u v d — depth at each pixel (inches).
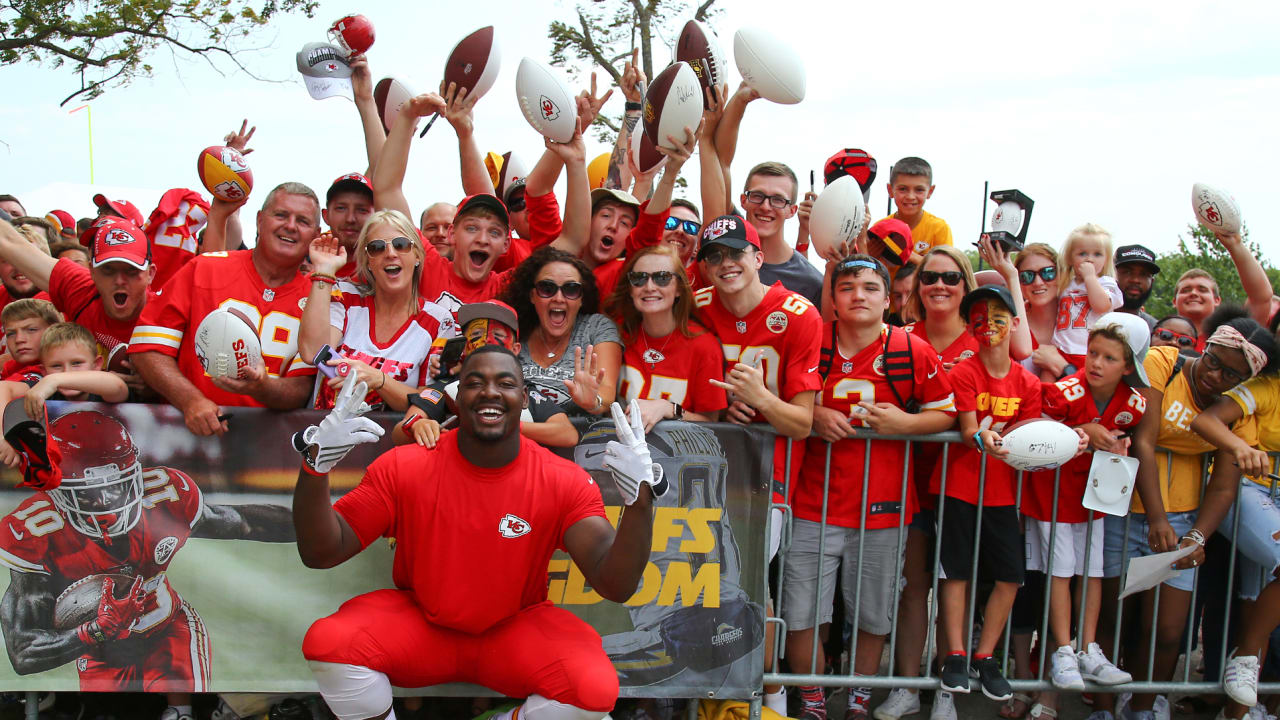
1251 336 164.4
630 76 228.4
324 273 149.7
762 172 200.5
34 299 168.2
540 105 177.9
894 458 162.9
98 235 161.0
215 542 145.9
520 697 133.9
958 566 163.8
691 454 151.0
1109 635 180.9
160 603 145.3
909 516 165.3
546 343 156.3
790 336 154.9
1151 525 166.2
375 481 130.5
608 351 154.9
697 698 152.4
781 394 156.9
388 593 135.6
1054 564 166.9
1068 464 166.7
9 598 142.9
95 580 144.3
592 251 194.1
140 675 144.9
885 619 164.2
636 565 122.2
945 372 163.6
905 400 161.3
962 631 163.9
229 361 134.9
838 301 161.5
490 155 264.4
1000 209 207.9
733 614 151.8
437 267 168.1
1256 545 167.6
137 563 144.8
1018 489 163.3
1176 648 174.4
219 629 146.2
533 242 204.2
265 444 146.2
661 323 156.5
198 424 142.6
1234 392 169.2
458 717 159.3
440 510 128.8
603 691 124.0
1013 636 180.9
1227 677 168.9
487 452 128.1
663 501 150.5
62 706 157.2
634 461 118.0
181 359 151.9
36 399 138.7
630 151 212.5
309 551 124.9
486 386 124.7
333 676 126.6
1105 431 161.8
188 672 145.6
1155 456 169.6
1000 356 163.5
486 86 187.2
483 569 128.7
